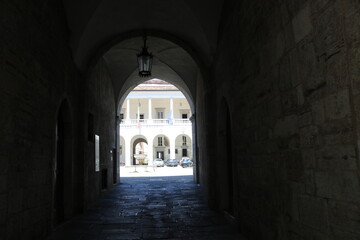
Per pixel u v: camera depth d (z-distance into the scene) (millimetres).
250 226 5848
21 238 5062
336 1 2885
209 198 9531
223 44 7820
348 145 2791
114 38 9906
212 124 9461
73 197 8602
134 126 46375
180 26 9531
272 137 4641
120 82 16219
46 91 6367
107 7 8484
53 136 6793
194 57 9906
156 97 50406
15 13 4910
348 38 2729
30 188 5477
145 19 9539
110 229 7074
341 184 2912
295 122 3855
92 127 10891
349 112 2764
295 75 3805
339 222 2957
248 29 5672
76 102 8961
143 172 32250
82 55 8969
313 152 3424
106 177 14258
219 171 8688
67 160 8281
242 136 6254
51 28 6734
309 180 3533
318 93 3275
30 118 5508
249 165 5840
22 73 5164
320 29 3189
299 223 3816
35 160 5730
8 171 4621
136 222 7793
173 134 46594
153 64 15406
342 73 2840
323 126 3199
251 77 5562
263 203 5113
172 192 13930
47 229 6375
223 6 7875
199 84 13945
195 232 6707
